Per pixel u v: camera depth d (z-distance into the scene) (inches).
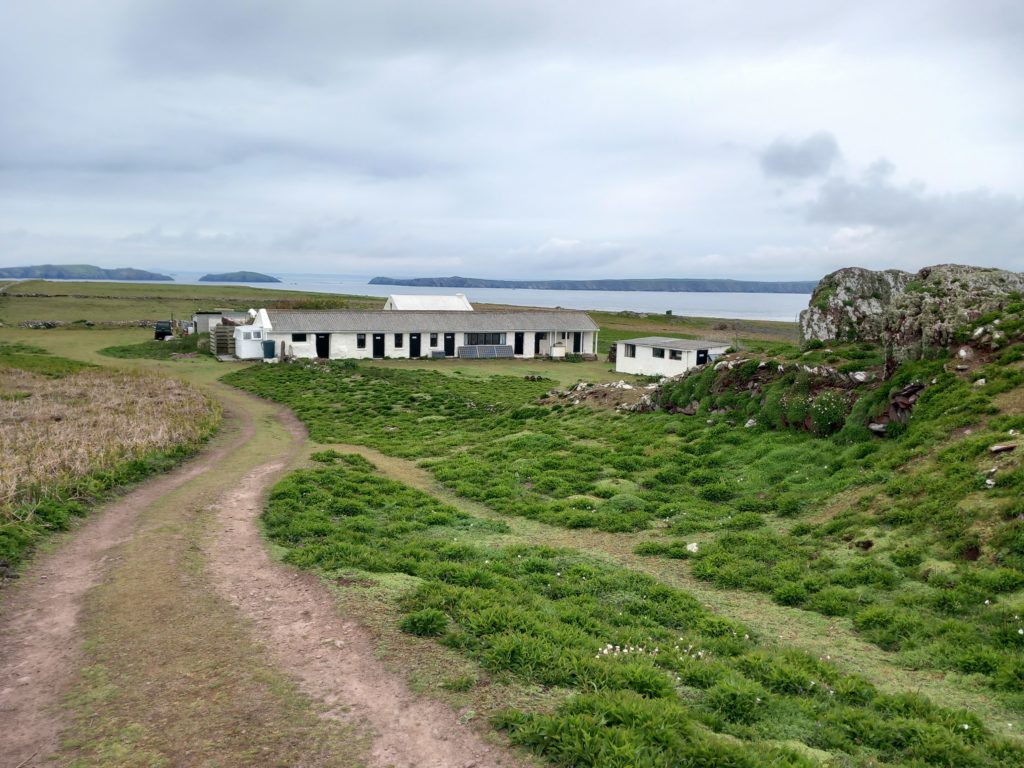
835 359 1051.9
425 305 3528.5
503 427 1374.3
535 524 754.2
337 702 329.7
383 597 468.8
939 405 775.7
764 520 716.7
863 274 1227.9
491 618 418.6
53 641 406.0
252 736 301.3
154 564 548.4
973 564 510.9
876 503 660.1
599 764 272.8
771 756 295.3
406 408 1720.0
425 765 279.9
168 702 331.9
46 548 587.8
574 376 2402.8
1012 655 401.1
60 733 307.3
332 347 2790.4
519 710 317.4
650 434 1113.4
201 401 1596.9
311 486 837.2
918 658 420.5
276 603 464.1
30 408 1341.0
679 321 5728.3
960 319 880.3
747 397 1083.3
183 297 6707.7
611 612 489.4
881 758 313.4
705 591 555.8
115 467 868.0
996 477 582.6
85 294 6550.2
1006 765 305.6
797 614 503.8
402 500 818.8
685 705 341.4
